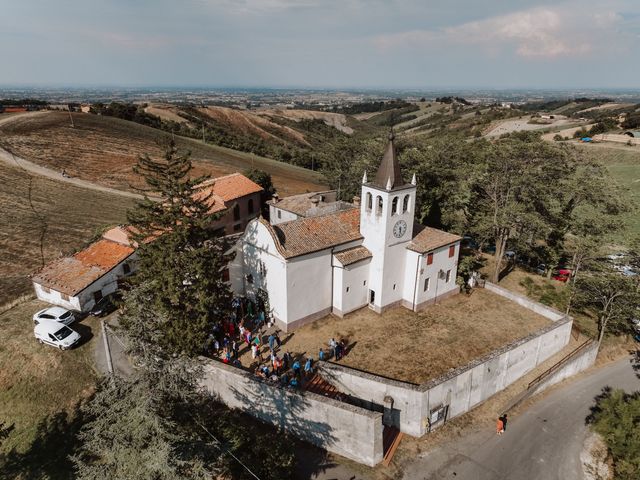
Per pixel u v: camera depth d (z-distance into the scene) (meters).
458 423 26.84
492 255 53.66
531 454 24.84
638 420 24.72
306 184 92.38
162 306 25.67
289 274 30.72
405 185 32.81
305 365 27.38
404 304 36.59
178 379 17.53
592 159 44.94
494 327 34.03
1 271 39.03
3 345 29.58
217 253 29.72
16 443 24.17
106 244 38.66
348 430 23.14
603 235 42.06
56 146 77.38
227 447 19.84
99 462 19.50
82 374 28.17
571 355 33.00
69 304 33.97
